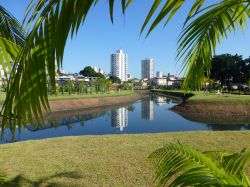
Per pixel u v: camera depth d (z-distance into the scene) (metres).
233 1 2.24
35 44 1.26
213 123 23.19
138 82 135.12
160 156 1.89
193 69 3.00
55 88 1.33
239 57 55.31
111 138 7.92
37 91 1.30
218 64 53.59
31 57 1.27
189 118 26.38
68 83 46.88
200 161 1.61
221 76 55.38
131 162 5.83
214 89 59.28
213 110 29.89
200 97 36.38
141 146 6.97
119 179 5.03
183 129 19.83
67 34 1.21
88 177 5.13
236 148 6.64
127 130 19.31
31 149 6.92
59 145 7.26
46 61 1.26
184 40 2.70
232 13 2.70
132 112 31.91
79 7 1.18
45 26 1.24
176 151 1.79
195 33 2.69
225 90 59.06
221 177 1.47
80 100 38.47
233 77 56.56
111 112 32.16
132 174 5.22
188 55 2.92
